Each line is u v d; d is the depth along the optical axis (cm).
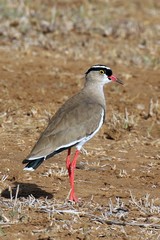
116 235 1074
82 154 1461
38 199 1199
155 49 2316
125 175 1347
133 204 1193
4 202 1175
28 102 1762
